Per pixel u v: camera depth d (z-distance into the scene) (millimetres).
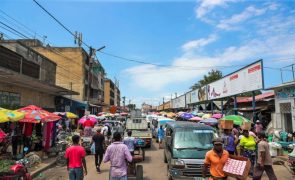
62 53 44438
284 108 18953
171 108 72938
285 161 14250
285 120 19047
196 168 9805
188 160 9953
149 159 17219
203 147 10734
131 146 12336
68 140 20328
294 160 11898
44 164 14539
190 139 11133
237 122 15641
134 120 25000
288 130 18703
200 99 38125
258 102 26250
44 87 22406
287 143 16344
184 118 28766
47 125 17422
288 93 18438
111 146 7082
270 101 24359
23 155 14203
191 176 9797
